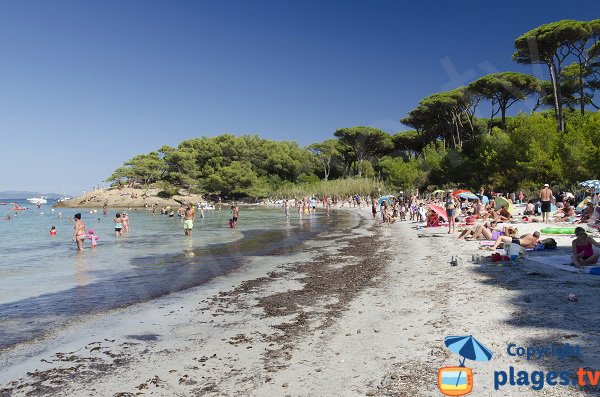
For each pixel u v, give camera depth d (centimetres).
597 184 2464
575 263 929
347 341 588
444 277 961
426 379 444
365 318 695
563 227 1662
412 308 727
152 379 499
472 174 4478
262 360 541
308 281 1066
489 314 643
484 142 4344
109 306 870
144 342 641
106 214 6456
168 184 10738
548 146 3678
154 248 1884
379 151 7600
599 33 3588
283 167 10706
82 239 1834
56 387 488
